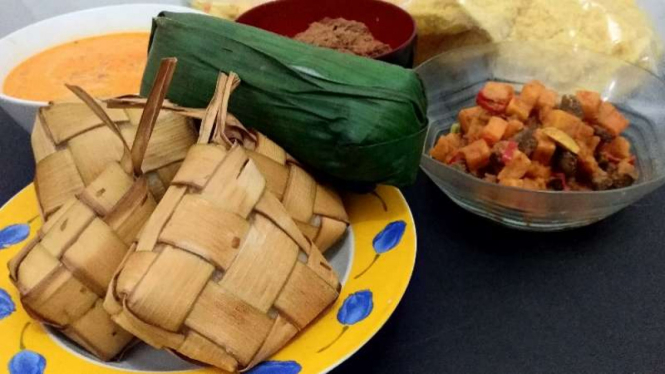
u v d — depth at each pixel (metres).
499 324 0.41
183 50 0.46
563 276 0.44
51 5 0.83
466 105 0.55
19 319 0.39
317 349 0.37
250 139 0.42
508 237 0.47
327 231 0.42
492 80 0.56
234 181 0.36
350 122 0.42
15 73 0.57
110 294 0.34
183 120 0.42
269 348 0.36
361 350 0.40
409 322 0.42
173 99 0.46
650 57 0.59
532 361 0.39
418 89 0.44
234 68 0.45
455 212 0.49
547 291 0.43
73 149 0.41
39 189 0.42
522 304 0.43
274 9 0.56
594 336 0.41
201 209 0.35
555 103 0.51
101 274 0.37
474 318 0.42
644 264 0.45
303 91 0.43
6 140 0.57
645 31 0.60
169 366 0.37
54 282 0.36
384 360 0.40
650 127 0.51
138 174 0.38
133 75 0.57
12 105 0.48
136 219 0.38
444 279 0.44
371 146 0.42
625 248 0.46
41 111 0.44
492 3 0.59
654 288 0.43
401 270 0.40
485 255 0.46
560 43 0.56
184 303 0.34
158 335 0.34
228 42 0.45
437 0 0.58
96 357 0.38
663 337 0.40
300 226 0.41
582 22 0.60
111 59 0.59
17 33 0.58
